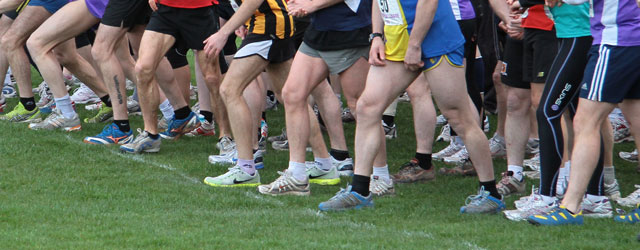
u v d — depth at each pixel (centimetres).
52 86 2825
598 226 1770
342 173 2386
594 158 1756
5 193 2020
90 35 3388
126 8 2567
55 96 2844
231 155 2472
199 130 2895
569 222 1781
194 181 2223
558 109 1831
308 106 2236
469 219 1850
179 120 2825
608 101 1708
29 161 2380
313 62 2058
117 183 2166
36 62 2795
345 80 2062
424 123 2256
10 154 2450
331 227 1756
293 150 2100
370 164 1923
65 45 2870
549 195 1862
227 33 2067
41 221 1770
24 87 2950
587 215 1873
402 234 1698
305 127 2083
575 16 1808
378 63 1808
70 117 2867
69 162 2391
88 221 1777
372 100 1842
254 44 2108
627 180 2338
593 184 1870
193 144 2767
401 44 1783
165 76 2744
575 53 1809
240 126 2162
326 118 2359
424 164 2280
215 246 1588
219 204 1970
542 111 1852
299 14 1964
